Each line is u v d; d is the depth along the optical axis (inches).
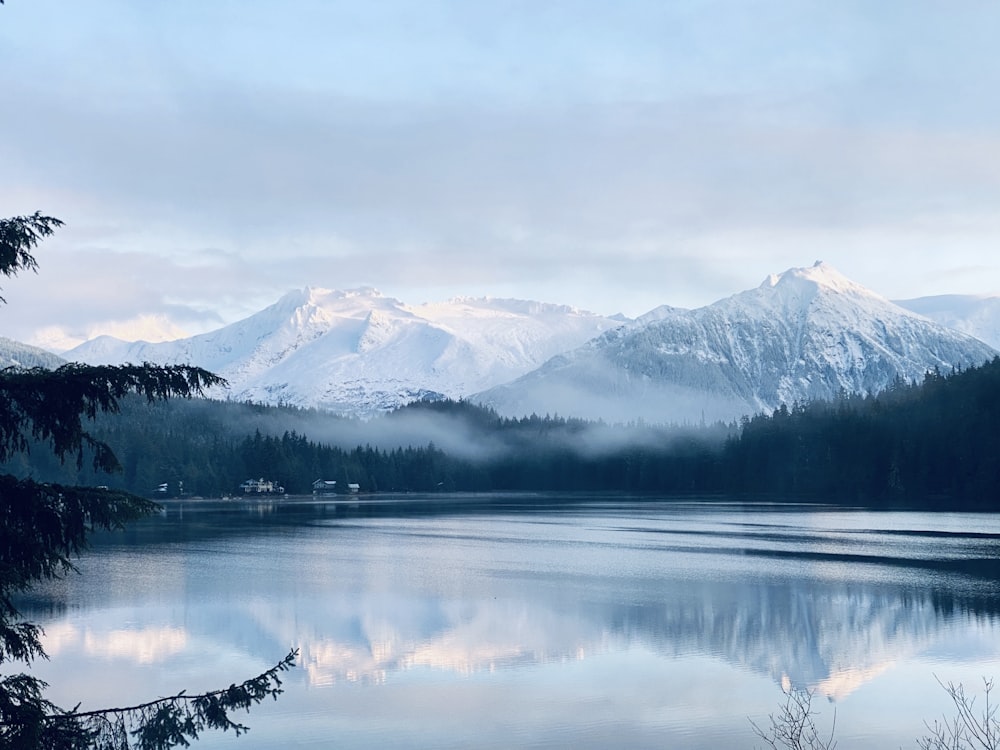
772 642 2546.8
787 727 1811.0
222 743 1739.7
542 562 4379.9
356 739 1760.6
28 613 2928.2
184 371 802.8
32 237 741.9
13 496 759.7
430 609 3058.6
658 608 3065.9
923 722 1856.5
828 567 4035.4
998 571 3865.7
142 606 3065.9
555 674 2230.6
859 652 2427.4
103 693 2038.6
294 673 2235.5
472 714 1919.3
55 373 769.6
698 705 1984.5
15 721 815.1
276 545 5255.9
